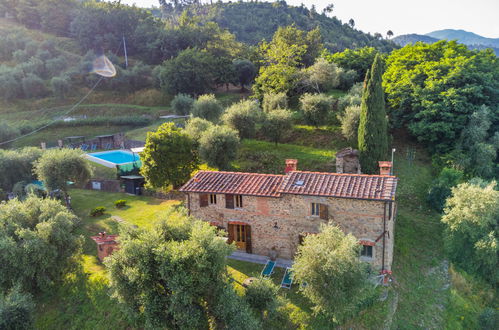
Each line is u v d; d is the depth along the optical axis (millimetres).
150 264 18953
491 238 27484
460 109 42688
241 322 18281
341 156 39656
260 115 47812
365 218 23766
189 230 21297
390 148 46938
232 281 22281
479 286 28469
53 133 76125
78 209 38656
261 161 43344
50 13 122500
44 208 27141
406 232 32656
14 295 21781
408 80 48094
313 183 25688
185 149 38188
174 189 41375
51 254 24828
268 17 188625
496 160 44188
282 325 20891
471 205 28344
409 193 38344
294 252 26234
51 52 108500
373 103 37188
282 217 26047
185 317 17953
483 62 47812
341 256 18438
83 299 25031
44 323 24266
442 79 45312
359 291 19312
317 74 60844
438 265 29344
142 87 105062
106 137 69625
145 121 81500
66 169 36750
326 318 21156
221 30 130625
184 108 75938
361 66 72625
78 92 98438
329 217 24594
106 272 26453
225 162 38188
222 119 48156
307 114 48781
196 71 89688
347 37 183625
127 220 34469
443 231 31656
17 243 24578
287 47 68312
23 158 44000
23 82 92125
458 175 36750
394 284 26109
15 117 84750
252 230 27266
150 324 18797
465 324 25172
